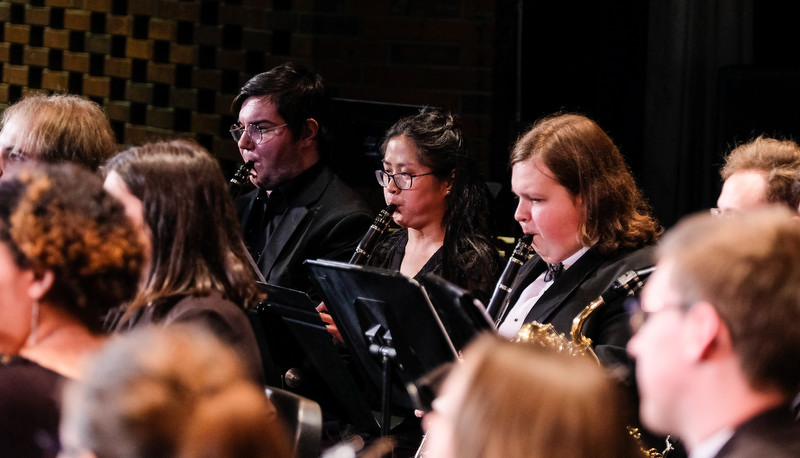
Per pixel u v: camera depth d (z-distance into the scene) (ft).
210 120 29.01
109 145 17.61
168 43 29.35
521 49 26.91
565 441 5.74
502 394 5.87
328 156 21.26
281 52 27.81
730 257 7.79
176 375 6.05
